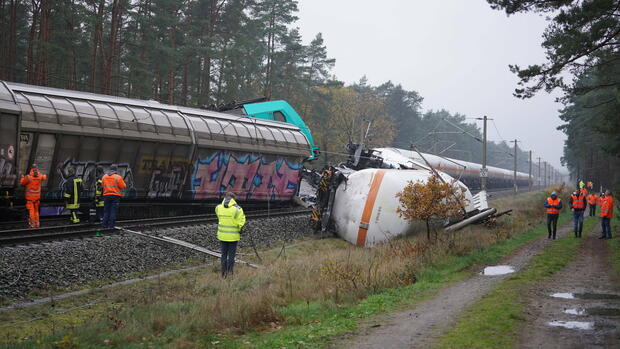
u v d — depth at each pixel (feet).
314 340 22.31
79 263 37.58
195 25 138.51
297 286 34.88
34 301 30.89
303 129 92.43
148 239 46.01
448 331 22.75
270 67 172.96
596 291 31.32
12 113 48.29
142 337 23.45
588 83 143.54
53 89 54.75
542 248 52.70
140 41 128.88
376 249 53.31
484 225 71.72
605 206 60.49
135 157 60.03
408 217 53.06
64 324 27.02
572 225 82.17
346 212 64.13
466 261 44.32
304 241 61.41
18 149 48.83
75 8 117.91
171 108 66.28
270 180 78.79
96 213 53.83
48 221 53.52
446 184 53.57
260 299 29.63
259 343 22.57
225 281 36.45
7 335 24.45
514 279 35.47
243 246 52.60
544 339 21.15
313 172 87.56
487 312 25.68
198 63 146.20
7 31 137.39
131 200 62.49
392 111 294.66
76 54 126.21
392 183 62.44
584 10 54.13
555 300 28.76
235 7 147.23
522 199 138.51
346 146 93.45
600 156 227.20
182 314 26.45
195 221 57.31
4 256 34.86
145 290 34.40
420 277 38.55
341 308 29.76
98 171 57.00
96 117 55.98
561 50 57.52
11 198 49.78
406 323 24.72
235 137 71.87
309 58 203.51
